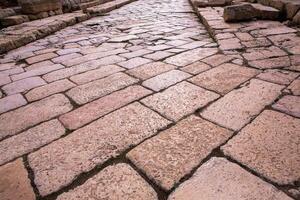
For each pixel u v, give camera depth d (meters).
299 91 1.20
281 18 2.57
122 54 2.09
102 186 0.76
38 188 0.77
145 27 3.19
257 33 2.18
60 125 1.10
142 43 2.41
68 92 1.43
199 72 1.55
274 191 0.69
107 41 2.62
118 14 4.63
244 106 1.12
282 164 0.77
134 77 1.56
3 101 1.40
